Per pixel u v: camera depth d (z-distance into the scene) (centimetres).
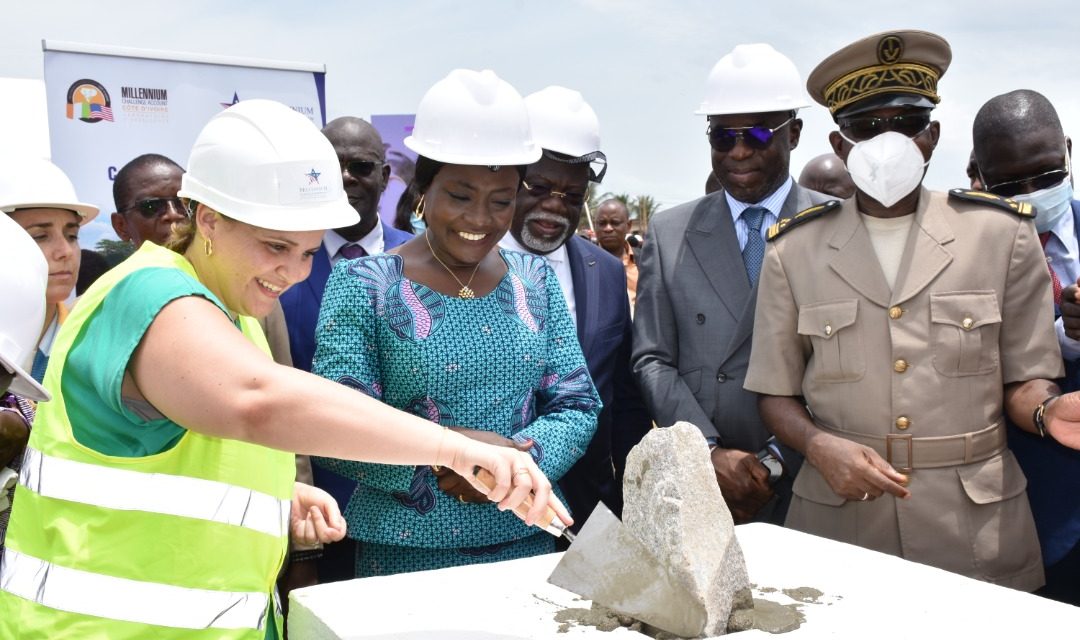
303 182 146
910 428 238
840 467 231
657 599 172
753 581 194
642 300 305
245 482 154
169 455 145
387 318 217
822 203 281
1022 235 240
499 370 221
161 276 140
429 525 215
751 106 287
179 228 159
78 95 403
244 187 144
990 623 168
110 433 144
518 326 226
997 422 242
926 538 236
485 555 221
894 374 241
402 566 219
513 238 321
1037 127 271
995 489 237
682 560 168
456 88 223
